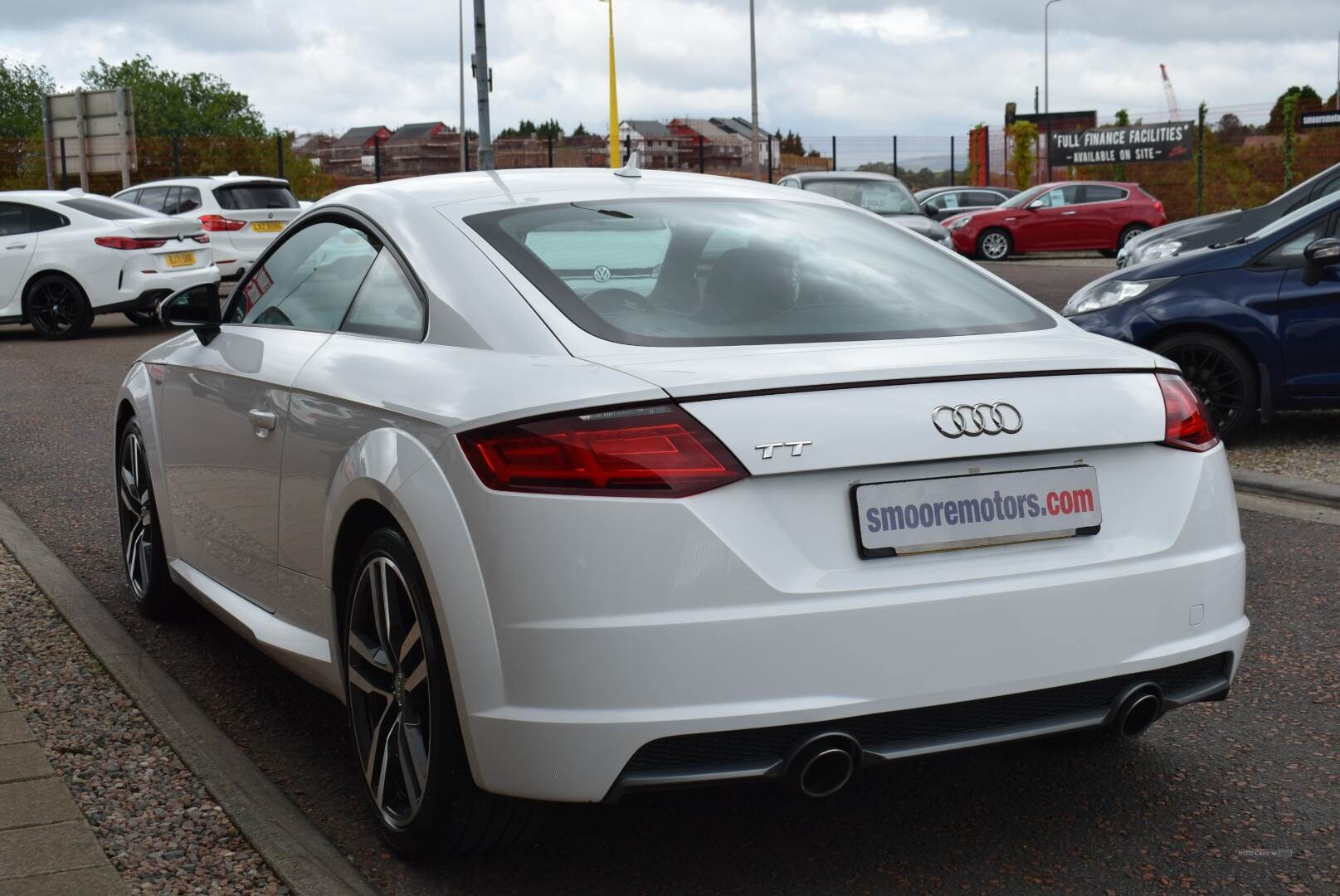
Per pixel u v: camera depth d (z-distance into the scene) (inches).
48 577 194.4
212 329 158.6
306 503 123.5
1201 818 117.6
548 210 125.1
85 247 589.6
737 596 92.7
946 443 98.4
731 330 108.0
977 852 111.6
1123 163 1406.3
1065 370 105.3
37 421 358.3
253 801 119.0
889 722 96.5
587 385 96.3
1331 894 103.7
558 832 116.3
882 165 1626.5
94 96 1093.8
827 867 109.2
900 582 96.6
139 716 141.0
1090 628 101.7
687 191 135.7
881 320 113.7
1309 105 1307.8
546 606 92.6
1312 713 142.4
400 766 111.0
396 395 108.7
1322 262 281.9
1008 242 1052.5
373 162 1658.5
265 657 166.4
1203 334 293.1
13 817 114.4
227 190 722.8
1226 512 111.4
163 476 166.2
